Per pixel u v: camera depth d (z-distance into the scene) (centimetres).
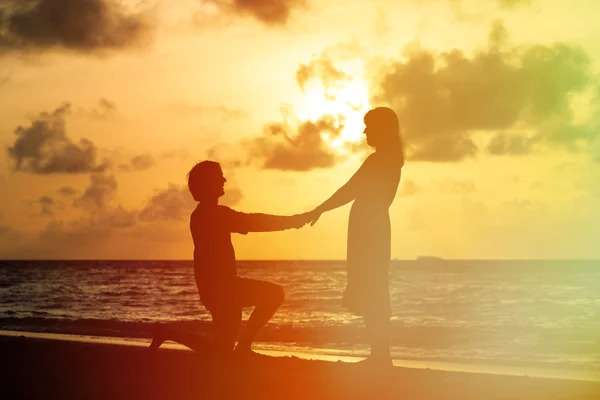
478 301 2958
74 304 2902
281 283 5059
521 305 2669
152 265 11800
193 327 1598
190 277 6134
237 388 541
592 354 1021
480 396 515
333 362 683
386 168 620
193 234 666
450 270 8319
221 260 655
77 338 1121
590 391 537
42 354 783
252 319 676
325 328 1391
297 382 563
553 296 3284
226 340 676
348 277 630
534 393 529
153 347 739
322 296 3294
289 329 1392
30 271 8275
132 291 4000
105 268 9744
